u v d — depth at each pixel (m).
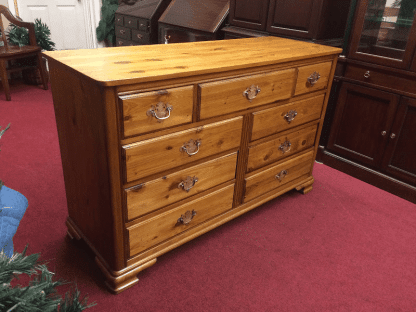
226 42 2.11
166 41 3.88
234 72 1.56
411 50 2.13
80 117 1.39
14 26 4.18
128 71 1.30
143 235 1.53
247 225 2.05
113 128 1.25
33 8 4.66
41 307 0.71
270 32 2.80
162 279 1.63
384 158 2.44
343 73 2.56
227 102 1.58
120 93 1.22
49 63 1.51
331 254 1.84
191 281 1.62
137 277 1.62
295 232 2.01
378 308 1.52
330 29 2.58
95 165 1.39
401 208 2.29
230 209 1.93
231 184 1.85
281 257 1.80
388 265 1.78
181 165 1.54
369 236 2.00
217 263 1.74
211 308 1.48
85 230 1.69
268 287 1.61
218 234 1.96
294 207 2.25
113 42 5.19
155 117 1.34
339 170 2.77
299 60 1.85
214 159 1.68
